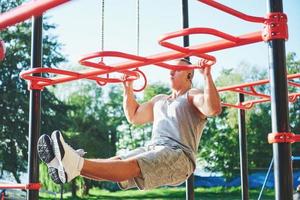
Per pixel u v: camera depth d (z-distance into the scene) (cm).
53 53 2744
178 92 360
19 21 245
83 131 2677
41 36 401
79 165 298
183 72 359
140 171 317
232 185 2564
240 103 566
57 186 2459
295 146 2256
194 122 346
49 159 298
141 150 345
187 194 462
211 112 326
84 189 2592
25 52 2477
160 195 2698
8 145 2303
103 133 2722
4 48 276
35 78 383
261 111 2494
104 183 2664
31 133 394
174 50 310
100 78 386
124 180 314
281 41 262
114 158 333
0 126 2308
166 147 332
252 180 2447
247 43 298
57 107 2438
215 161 2597
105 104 2828
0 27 256
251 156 2469
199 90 351
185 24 486
